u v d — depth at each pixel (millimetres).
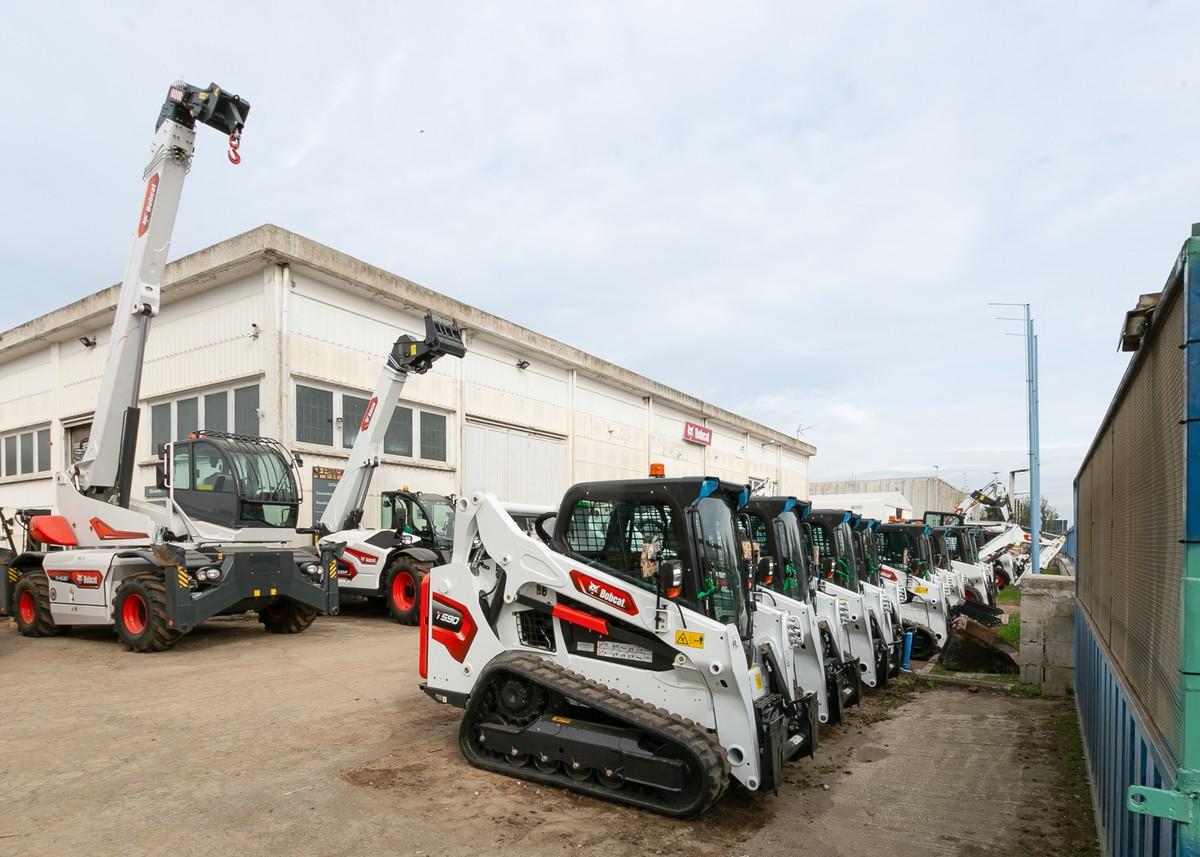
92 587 10758
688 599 5215
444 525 14055
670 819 5008
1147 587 3473
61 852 4344
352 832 4668
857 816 5250
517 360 21109
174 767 5734
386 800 5164
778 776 5074
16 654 10125
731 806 5320
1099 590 5828
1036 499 20578
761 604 6504
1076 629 8398
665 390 28656
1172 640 2824
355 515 14344
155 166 11117
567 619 5719
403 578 13117
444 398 18516
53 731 6621
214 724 6855
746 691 5051
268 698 7777
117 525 11062
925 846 4781
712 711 5148
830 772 6180
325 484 15594
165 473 11055
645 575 5422
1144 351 3494
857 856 4617
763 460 39594
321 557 11547
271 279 14766
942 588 12031
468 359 19359
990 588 19250
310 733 6605
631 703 5316
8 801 5078
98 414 11336
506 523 6012
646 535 5473
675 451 30078
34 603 11672
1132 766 3568
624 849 4570
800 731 5848
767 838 4836
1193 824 2385
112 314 18594
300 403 15227
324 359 15664
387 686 8305
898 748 6887
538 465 21922
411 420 17656
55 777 5516
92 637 11562
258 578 10594
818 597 8164
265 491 11406
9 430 22547
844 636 8992
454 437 18750
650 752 5082
